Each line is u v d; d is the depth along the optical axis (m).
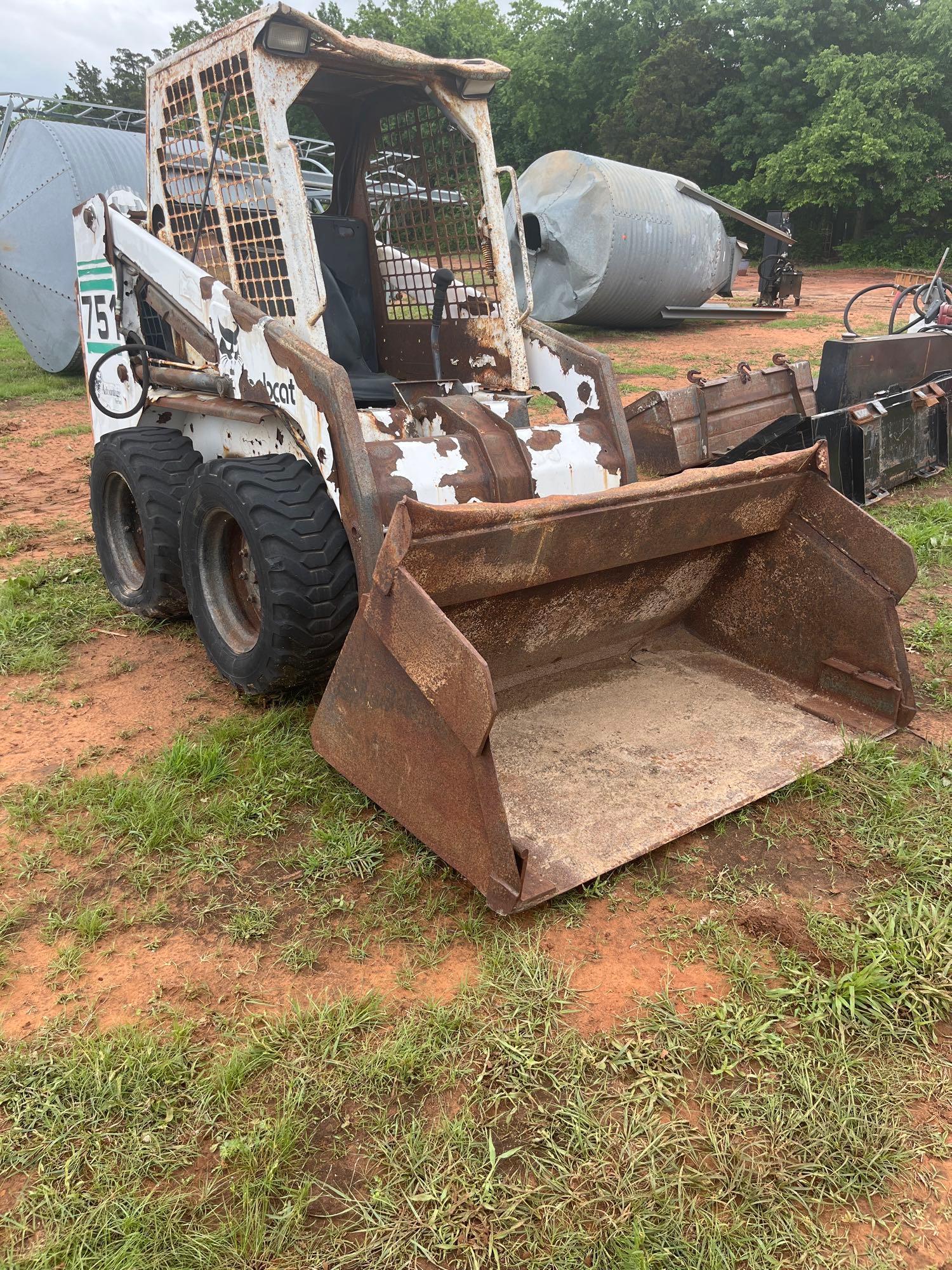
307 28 3.40
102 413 5.09
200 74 3.77
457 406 3.66
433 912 2.76
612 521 3.12
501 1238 1.85
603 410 3.89
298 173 3.52
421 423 3.75
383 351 4.99
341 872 2.94
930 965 2.54
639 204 14.35
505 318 4.18
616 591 3.62
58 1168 2.02
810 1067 2.25
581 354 3.96
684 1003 2.45
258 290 3.83
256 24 3.36
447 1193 1.93
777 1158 2.03
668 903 2.81
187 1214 1.92
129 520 5.02
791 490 3.70
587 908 2.79
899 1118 2.13
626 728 3.56
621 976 2.54
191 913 2.80
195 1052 2.29
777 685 3.92
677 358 13.11
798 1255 1.85
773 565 3.88
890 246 34.69
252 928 2.70
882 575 3.54
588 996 2.47
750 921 2.72
